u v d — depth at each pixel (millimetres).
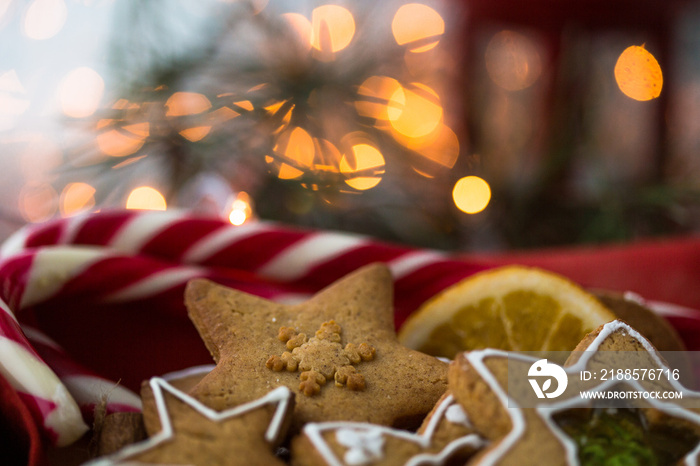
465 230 557
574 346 320
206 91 510
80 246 380
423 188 540
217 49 523
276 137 496
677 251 433
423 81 581
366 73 536
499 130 605
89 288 353
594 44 588
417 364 297
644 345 278
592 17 577
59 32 543
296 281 392
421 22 608
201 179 520
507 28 599
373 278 327
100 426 274
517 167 569
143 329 358
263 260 388
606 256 435
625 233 545
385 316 316
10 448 279
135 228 385
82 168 489
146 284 355
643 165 604
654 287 421
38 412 275
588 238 548
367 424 266
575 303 323
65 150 521
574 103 567
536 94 613
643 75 572
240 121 503
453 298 333
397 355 300
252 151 500
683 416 260
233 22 526
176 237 386
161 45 522
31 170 617
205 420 260
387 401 285
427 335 331
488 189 531
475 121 592
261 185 505
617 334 280
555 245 570
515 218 555
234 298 314
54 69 539
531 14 583
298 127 508
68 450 288
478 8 600
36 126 533
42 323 355
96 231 383
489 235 579
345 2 572
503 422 255
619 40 596
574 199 564
